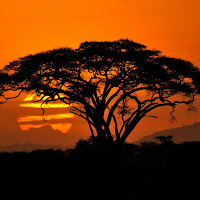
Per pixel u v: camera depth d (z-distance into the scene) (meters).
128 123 174.88
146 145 153.62
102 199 90.56
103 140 150.38
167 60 183.50
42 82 176.50
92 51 176.75
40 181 107.38
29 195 94.56
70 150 141.50
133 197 91.25
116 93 177.25
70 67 176.38
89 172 116.56
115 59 176.75
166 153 135.62
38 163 125.88
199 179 106.62
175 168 117.19
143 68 177.62
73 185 102.38
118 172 115.69
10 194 96.06
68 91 175.50
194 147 139.38
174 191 95.06
